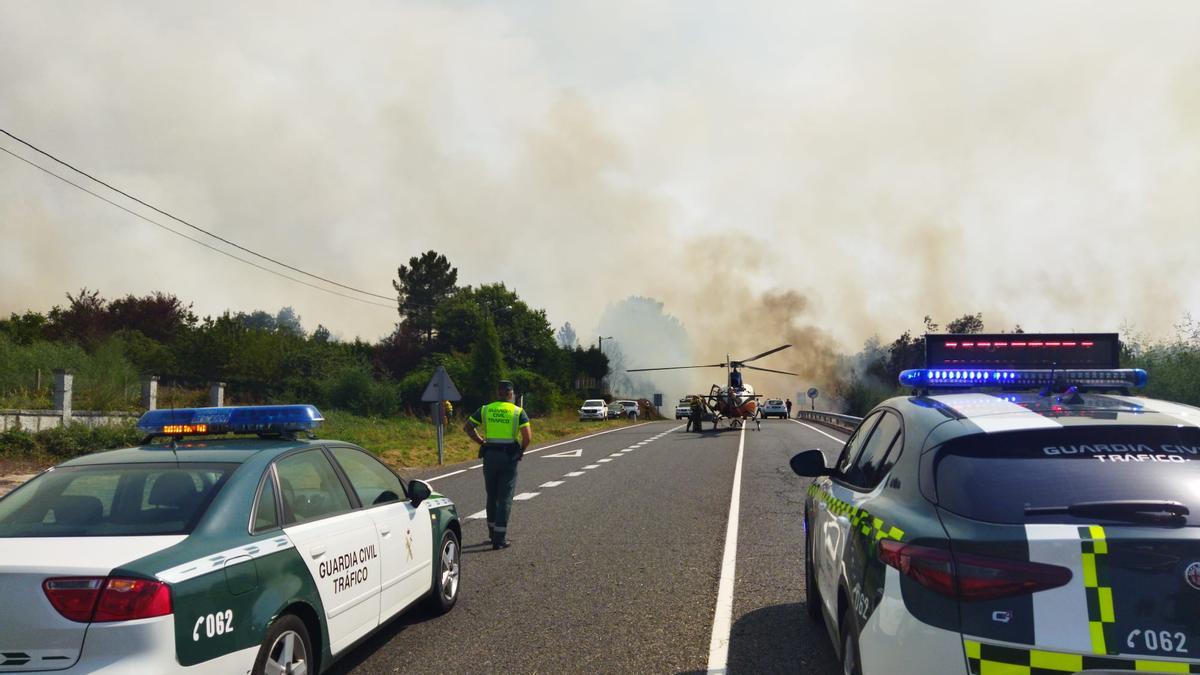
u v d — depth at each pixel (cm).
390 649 641
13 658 378
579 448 2883
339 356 5041
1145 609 311
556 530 1150
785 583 827
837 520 504
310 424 591
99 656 379
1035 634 316
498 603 772
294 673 482
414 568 672
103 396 2742
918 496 386
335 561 536
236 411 596
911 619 344
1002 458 374
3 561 393
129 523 453
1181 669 305
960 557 333
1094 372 501
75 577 384
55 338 4594
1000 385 507
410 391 5578
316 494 563
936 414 432
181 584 404
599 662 603
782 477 1806
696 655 613
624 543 1046
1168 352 1902
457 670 592
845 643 456
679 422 6544
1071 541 322
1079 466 362
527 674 582
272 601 462
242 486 490
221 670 421
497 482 1041
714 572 878
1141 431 376
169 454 521
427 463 2467
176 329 5275
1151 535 318
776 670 578
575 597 787
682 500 1440
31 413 2133
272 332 4906
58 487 484
